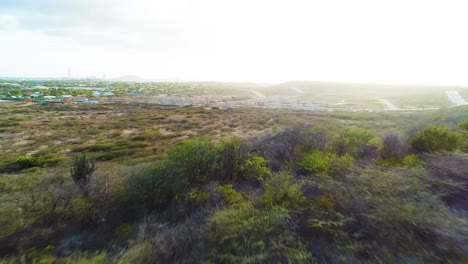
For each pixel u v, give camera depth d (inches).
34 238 141.6
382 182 158.9
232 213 148.3
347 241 120.6
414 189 151.6
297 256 108.8
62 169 431.8
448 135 274.2
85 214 167.5
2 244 133.5
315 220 130.4
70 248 136.3
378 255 108.9
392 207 132.2
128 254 116.7
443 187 154.9
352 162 228.7
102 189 191.9
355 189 154.5
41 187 209.2
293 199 164.9
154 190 189.0
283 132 401.4
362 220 129.5
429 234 116.5
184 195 191.8
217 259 112.2
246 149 298.0
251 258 109.9
